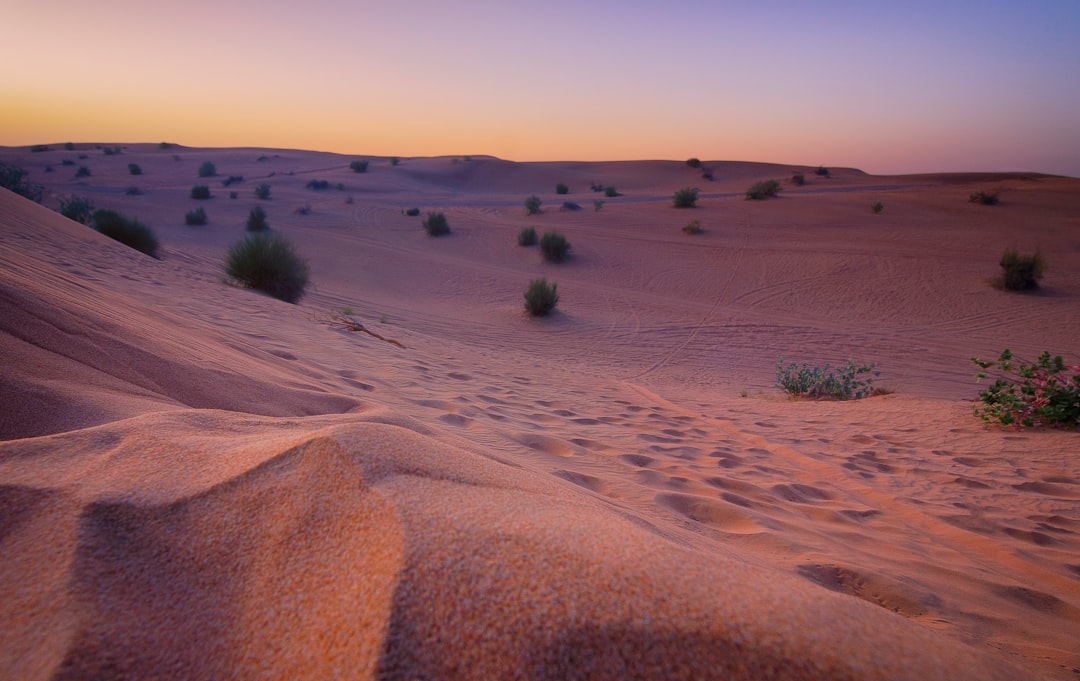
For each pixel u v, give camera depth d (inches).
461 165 4446.4
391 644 28.5
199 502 42.1
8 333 83.6
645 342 792.9
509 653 28.0
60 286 138.7
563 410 234.1
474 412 185.8
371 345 331.9
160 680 30.0
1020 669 33.4
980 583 110.7
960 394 561.9
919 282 1060.5
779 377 486.3
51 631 31.8
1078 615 103.2
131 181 3137.3
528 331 828.6
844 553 112.0
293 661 30.2
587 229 1630.2
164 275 438.6
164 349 105.3
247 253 636.1
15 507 41.2
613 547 35.4
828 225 1601.9
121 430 55.4
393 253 1364.4
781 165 4500.5
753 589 32.9
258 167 4222.4
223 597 34.9
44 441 51.4
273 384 110.3
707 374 633.6
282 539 38.1
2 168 1269.7
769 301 1013.8
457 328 798.5
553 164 4857.3
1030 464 230.2
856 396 429.1
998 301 958.4
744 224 1644.9
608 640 28.6
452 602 30.3
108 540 38.4
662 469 159.5
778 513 136.3
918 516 158.4
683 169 4453.7
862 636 30.5
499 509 40.0
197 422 63.6
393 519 36.8
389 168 4254.4
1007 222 1605.6
